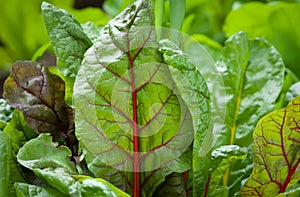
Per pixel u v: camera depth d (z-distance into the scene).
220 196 0.98
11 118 1.00
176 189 0.96
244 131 1.10
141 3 0.91
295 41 1.53
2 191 0.87
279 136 0.95
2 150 0.88
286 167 0.97
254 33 1.55
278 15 1.53
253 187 0.98
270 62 1.13
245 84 1.12
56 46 0.93
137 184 0.94
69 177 0.86
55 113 0.97
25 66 0.96
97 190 0.84
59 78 0.98
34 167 0.87
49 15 0.94
